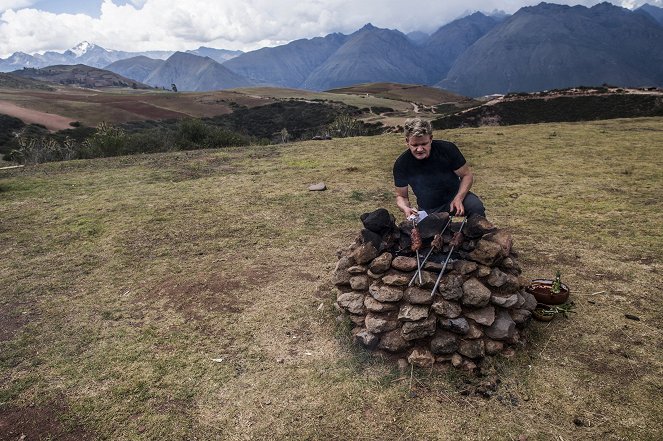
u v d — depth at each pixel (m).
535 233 6.58
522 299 3.92
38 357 4.06
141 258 6.29
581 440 2.92
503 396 3.35
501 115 76.06
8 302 5.14
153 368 3.82
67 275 5.83
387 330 3.84
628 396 3.27
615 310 4.41
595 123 19.23
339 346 4.03
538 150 13.15
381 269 4.03
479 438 2.99
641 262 5.45
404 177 4.35
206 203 8.83
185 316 4.67
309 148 15.59
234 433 3.12
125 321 4.62
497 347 3.73
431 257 4.05
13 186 10.93
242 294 5.08
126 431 3.15
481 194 8.79
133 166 13.24
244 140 26.53
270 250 6.36
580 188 8.88
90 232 7.40
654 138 14.28
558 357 3.74
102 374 3.77
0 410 3.41
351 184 9.97
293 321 4.47
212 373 3.73
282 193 9.38
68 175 12.19
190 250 6.50
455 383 3.50
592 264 5.46
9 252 6.70
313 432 3.09
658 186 8.70
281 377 3.66
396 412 3.24
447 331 3.74
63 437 3.13
